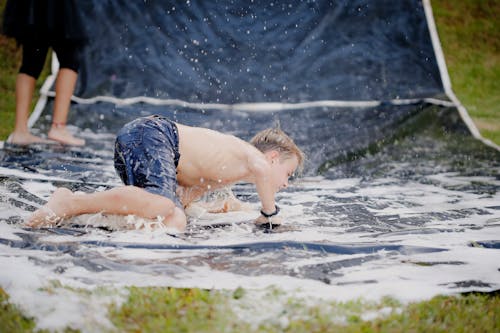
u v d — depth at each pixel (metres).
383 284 6.01
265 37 19.64
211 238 7.65
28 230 7.49
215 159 8.55
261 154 8.55
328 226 8.52
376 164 13.84
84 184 10.52
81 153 13.44
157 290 5.70
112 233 7.50
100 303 5.39
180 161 8.56
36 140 14.29
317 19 20.05
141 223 7.68
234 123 16.70
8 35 14.41
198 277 6.09
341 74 18.95
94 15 19.31
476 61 22.61
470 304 5.70
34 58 14.44
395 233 8.03
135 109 17.34
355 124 16.52
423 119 16.62
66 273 6.05
